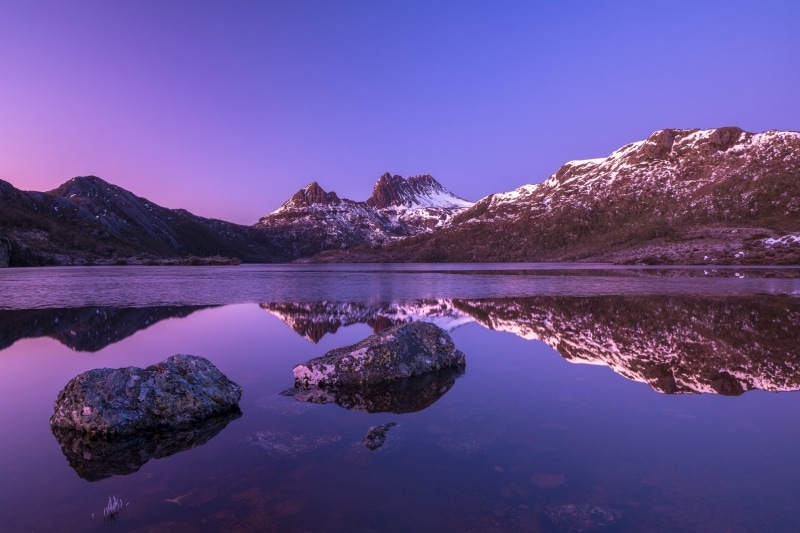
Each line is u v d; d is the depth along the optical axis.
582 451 7.04
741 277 55.19
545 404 9.53
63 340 17.06
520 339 17.06
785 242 104.44
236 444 7.73
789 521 5.00
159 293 38.94
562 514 5.28
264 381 11.81
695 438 7.46
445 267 135.00
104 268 120.56
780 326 19.05
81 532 5.07
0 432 8.38
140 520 5.34
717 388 10.50
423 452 7.18
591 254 156.00
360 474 6.46
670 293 34.88
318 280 63.31
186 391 9.20
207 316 23.94
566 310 25.36
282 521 5.26
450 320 22.09
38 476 6.57
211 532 5.05
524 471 6.43
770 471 6.21
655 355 14.09
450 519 5.24
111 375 9.23
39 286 47.06
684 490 5.75
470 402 9.80
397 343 12.52
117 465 6.97
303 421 8.86
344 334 18.50
